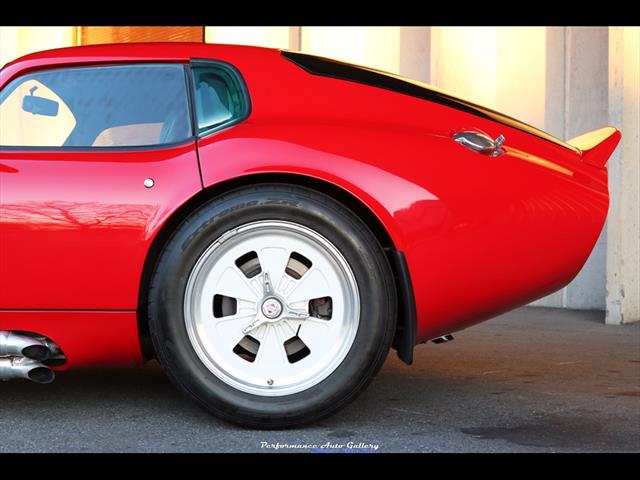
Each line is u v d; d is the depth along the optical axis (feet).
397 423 7.11
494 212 6.95
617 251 15.01
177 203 6.65
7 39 21.34
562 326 14.78
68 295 6.70
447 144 7.05
